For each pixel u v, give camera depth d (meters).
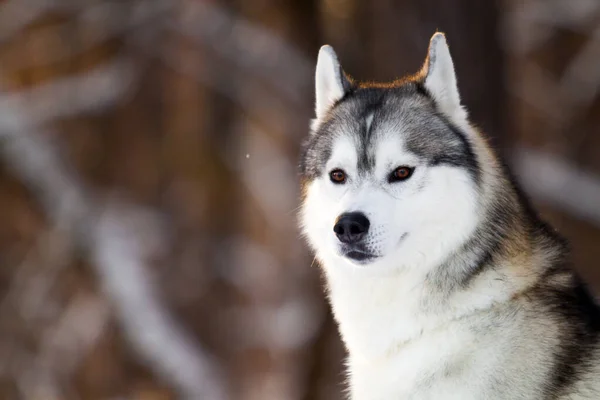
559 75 32.97
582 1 31.70
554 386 7.40
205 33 25.11
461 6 15.09
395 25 15.88
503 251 7.81
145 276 24.19
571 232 26.70
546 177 26.42
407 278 7.92
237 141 31.83
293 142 24.22
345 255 7.96
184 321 28.91
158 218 30.34
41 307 23.95
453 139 8.07
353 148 8.26
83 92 26.67
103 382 24.39
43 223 25.72
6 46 29.23
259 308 28.91
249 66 24.67
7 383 23.31
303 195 8.91
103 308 23.95
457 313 7.74
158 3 25.62
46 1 26.95
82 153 30.31
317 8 22.97
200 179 31.72
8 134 24.03
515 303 7.68
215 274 30.34
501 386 7.45
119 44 29.77
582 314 7.83
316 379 19.27
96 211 24.69
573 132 31.02
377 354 8.06
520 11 31.83
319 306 20.47
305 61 23.41
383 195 8.02
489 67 15.12
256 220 32.97
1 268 25.39
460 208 7.84
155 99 31.67
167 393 24.12
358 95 8.77
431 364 7.67
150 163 31.62
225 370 26.12
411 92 8.46
